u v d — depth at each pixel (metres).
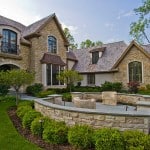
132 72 25.45
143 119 6.18
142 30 30.27
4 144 6.41
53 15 25.30
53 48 25.70
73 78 22.62
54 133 6.56
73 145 6.24
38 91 21.08
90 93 17.27
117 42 29.86
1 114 10.48
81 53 33.12
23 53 22.72
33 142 6.78
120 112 6.48
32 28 24.50
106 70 26.91
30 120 8.19
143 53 24.48
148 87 23.59
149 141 5.52
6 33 21.09
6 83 12.67
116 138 5.63
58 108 7.80
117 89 24.53
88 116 6.84
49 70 24.34
